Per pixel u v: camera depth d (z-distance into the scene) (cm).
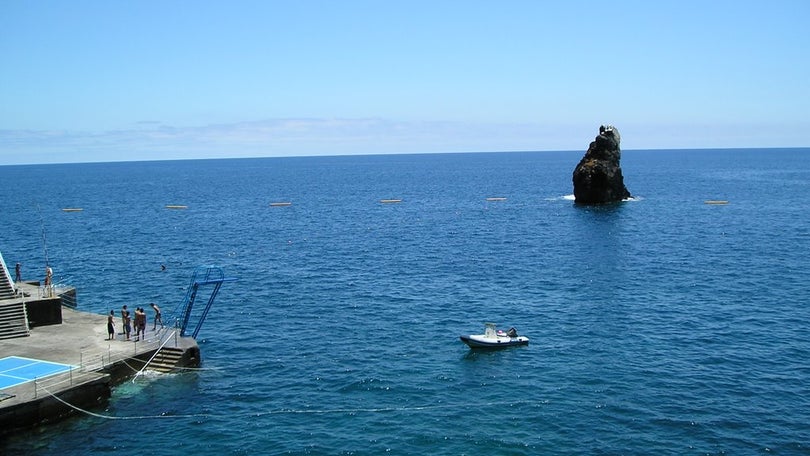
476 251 8225
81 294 6088
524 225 10581
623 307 5412
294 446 3097
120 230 10594
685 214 11650
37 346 3972
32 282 5153
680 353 4288
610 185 13438
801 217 10994
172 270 7169
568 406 3500
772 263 7106
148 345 4069
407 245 8806
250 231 10431
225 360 4284
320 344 4591
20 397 3222
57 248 8725
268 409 3512
